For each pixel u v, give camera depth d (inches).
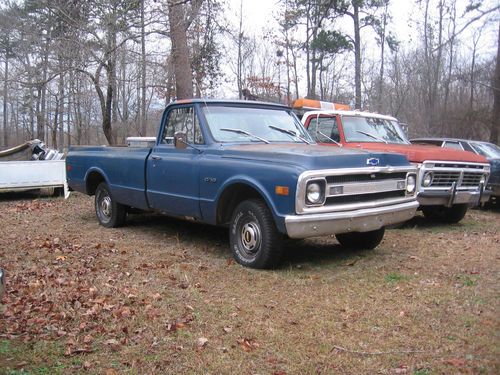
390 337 154.9
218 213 240.1
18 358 143.1
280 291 196.5
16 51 655.1
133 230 315.6
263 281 207.8
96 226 331.0
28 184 452.4
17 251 259.3
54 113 885.8
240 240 232.7
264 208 219.0
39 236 297.4
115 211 320.5
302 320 168.1
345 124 352.2
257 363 139.9
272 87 1081.4
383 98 1098.1
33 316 171.8
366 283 206.2
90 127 933.2
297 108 404.8
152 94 775.7
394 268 229.5
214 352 146.3
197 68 799.1
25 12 637.9
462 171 332.2
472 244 283.7
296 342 152.1
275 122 273.9
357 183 217.5
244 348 148.2
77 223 342.6
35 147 492.7
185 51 547.8
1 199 465.7
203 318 169.9
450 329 160.2
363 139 349.7
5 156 486.0
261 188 214.7
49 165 460.4
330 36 848.3
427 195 321.1
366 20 831.7
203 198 244.5
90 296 189.0
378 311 175.8
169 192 266.5
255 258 223.8
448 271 225.1
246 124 263.7
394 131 377.1
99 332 159.0
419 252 261.6
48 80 601.9
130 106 810.8
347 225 212.7
